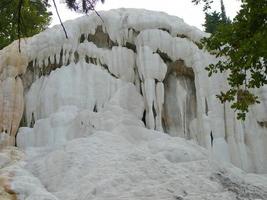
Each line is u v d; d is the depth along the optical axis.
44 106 17.19
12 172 12.95
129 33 18.38
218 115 16.62
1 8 9.76
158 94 17.31
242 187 12.67
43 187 12.29
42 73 18.39
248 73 16.70
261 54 9.37
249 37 10.00
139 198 11.02
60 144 14.95
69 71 17.64
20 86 17.53
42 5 10.45
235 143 16.27
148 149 14.38
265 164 16.20
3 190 11.54
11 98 17.09
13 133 16.81
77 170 12.61
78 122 16.09
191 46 17.95
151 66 17.44
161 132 16.11
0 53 18.22
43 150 15.15
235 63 10.16
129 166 12.75
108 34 18.53
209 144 16.28
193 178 12.42
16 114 17.05
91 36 18.78
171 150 14.10
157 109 17.16
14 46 17.95
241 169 15.70
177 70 18.38
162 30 18.31
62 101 17.00
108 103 16.89
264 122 16.78
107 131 15.52
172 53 17.94
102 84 17.39
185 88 18.14
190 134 17.30
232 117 16.53
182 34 18.41
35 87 17.98
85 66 17.73
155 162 13.05
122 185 11.68
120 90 17.27
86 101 17.11
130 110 17.06
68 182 12.20
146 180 12.12
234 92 10.65
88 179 11.91
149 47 17.73
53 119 16.42
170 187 11.72
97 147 13.90
